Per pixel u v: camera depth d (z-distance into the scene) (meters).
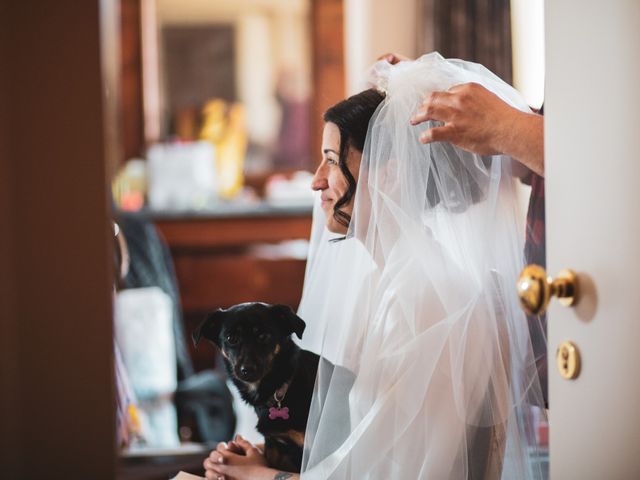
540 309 1.21
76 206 1.35
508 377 1.52
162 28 4.64
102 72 1.34
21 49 1.33
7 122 1.33
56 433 1.36
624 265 1.10
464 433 1.42
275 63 4.68
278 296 4.35
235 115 4.70
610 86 1.12
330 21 4.65
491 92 1.44
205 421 3.08
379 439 1.42
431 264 1.47
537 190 1.67
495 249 1.55
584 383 1.19
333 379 1.49
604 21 1.13
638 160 1.07
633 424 1.09
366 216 1.53
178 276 4.31
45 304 1.35
